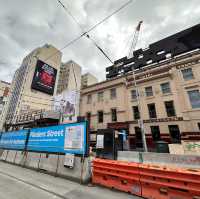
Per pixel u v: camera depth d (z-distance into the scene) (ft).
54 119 61.57
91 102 83.35
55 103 92.79
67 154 24.02
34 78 179.11
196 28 72.59
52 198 15.14
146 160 33.86
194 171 13.78
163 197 14.16
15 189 17.78
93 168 20.83
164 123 56.59
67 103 85.35
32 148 32.73
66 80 250.57
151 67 68.03
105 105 76.54
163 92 62.34
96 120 76.64
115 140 34.37
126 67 100.22
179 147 43.55
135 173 16.53
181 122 53.06
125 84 73.97
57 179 22.41
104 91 80.23
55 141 27.61
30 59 190.49
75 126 24.90
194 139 47.83
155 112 61.57
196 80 54.85
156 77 64.75
